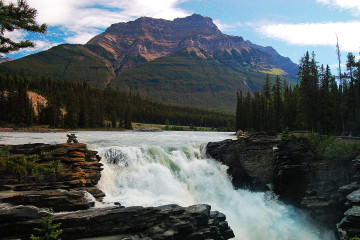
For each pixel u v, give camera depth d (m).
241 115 96.38
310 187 33.56
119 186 28.70
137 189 29.36
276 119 79.06
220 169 38.50
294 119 74.56
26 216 15.43
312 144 35.47
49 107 104.19
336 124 61.25
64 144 25.86
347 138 40.91
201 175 36.38
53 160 23.69
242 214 32.56
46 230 14.91
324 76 68.81
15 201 17.31
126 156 31.23
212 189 35.62
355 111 59.59
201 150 41.75
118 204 21.73
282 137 37.50
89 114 112.12
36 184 21.45
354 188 28.17
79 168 24.39
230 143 40.47
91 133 82.12
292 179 34.72
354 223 23.17
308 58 65.81
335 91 65.81
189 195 32.72
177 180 33.22
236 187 38.75
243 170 39.50
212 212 22.12
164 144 43.38
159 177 31.61
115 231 17.11
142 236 17.42
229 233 21.61
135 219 17.78
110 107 149.50
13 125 93.44
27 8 19.80
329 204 31.47
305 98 63.69
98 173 25.88
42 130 88.94
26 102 98.94
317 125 61.78
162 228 18.11
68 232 15.86
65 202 18.45
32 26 20.23
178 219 19.05
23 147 24.94
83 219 16.34
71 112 103.12
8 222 14.94
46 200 18.02
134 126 139.50
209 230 19.78
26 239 14.95
